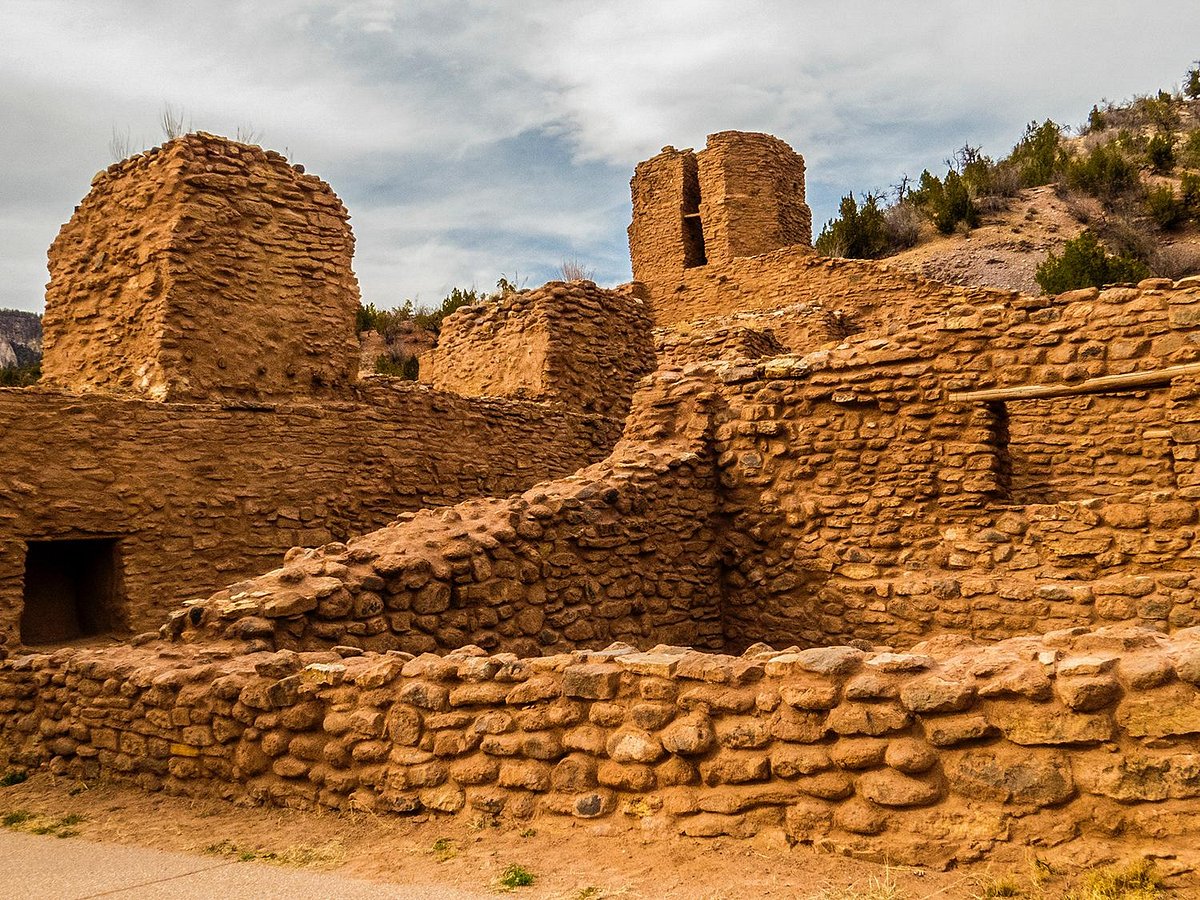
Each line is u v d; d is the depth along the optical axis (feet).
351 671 16.52
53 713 20.92
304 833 15.05
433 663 16.15
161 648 21.03
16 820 17.10
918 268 110.11
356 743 16.07
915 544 31.42
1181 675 11.06
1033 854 11.25
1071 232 116.57
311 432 44.21
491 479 52.11
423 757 15.43
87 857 14.48
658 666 14.20
